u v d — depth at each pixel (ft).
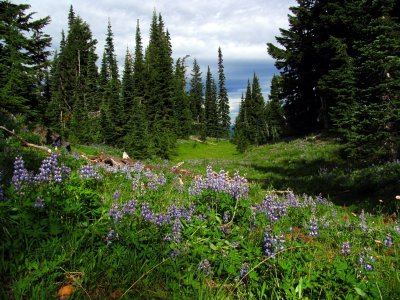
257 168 99.14
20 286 11.21
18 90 101.81
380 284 14.14
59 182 18.22
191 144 233.55
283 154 111.96
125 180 31.86
